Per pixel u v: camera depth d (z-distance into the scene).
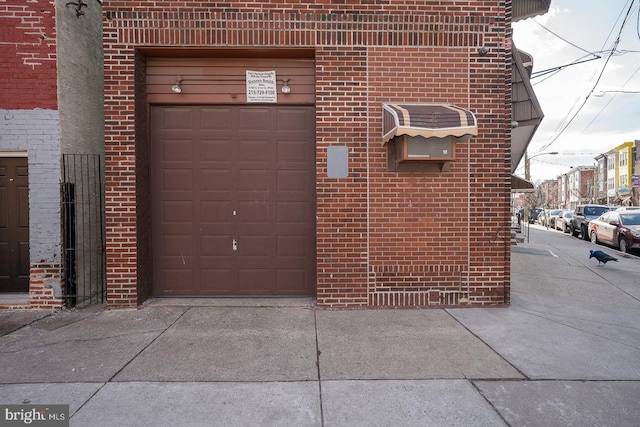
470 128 5.26
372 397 3.53
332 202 6.01
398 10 6.03
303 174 6.43
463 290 6.14
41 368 4.07
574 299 6.84
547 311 6.04
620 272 9.41
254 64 6.31
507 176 6.15
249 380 3.82
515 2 7.65
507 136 6.15
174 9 5.88
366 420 3.20
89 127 6.71
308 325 5.28
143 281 6.16
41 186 5.93
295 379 3.84
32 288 5.94
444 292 6.12
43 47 5.87
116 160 5.89
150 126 6.31
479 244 6.14
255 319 5.50
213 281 6.43
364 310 5.93
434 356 4.35
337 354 4.39
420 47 6.05
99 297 6.71
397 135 5.37
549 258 11.45
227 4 5.89
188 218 6.40
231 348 4.55
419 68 6.06
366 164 6.03
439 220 6.10
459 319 5.55
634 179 39.62
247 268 6.46
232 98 6.30
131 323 5.35
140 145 6.07
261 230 6.44
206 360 4.25
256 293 6.46
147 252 6.29
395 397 3.53
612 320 5.66
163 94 6.27
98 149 6.94
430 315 5.72
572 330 5.20
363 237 6.03
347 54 6.00
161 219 6.38
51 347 4.60
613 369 4.08
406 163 6.02
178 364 4.16
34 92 5.89
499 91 6.12
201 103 6.30
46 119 5.91
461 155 6.10
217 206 6.41
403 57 6.05
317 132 6.00
